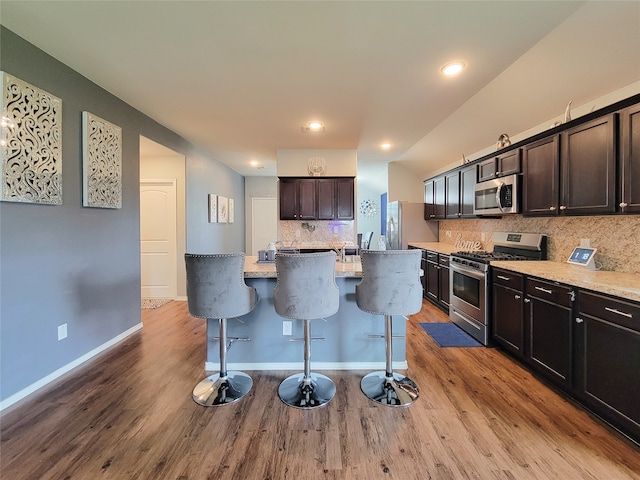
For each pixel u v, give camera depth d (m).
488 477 1.52
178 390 2.31
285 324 2.66
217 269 2.11
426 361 2.81
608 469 1.57
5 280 2.07
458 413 2.03
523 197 2.99
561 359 2.20
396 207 5.88
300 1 1.75
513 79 2.69
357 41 2.14
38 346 2.30
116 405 2.12
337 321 2.67
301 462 1.62
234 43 2.17
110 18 1.91
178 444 1.75
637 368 1.67
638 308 1.65
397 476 1.53
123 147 3.22
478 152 4.57
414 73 2.57
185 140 4.66
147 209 4.92
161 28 2.00
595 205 2.19
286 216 5.16
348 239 5.41
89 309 2.80
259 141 4.69
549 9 1.81
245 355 2.67
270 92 2.94
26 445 1.73
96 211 2.88
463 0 1.74
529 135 3.46
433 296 4.68
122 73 2.60
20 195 2.12
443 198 4.84
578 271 2.42
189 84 2.79
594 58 2.18
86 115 2.68
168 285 5.00
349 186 5.17
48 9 1.83
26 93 2.14
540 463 1.61
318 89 2.88
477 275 3.24
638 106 1.89
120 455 1.67
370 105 3.23
